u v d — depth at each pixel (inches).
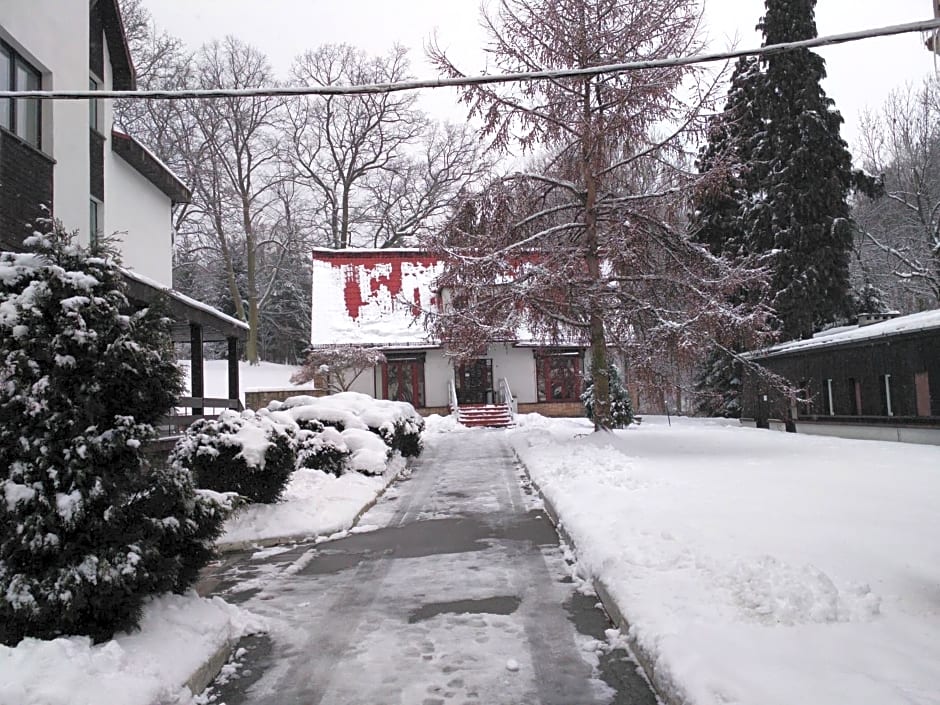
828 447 645.9
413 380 1307.8
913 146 1365.7
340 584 285.3
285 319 2062.0
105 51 700.0
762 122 1111.0
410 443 708.0
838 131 1084.5
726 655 165.0
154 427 207.5
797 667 156.4
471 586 273.4
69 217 518.0
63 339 188.7
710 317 615.2
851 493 373.4
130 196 777.6
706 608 199.2
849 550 251.1
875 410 733.3
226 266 1795.0
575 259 631.8
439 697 175.9
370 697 177.5
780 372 963.3
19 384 184.9
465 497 491.2
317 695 179.9
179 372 212.1
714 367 1250.6
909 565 232.1
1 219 432.5
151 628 193.6
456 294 672.4
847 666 156.3
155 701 159.9
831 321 1102.4
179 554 215.9
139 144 738.8
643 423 1220.5
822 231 1049.5
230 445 397.4
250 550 354.9
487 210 672.4
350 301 1369.3
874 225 1501.0
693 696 148.1
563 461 539.2
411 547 346.9
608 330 683.4
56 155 502.6
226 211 1793.8
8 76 463.8
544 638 214.4
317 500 426.3
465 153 1855.3
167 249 894.4
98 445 186.9
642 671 186.5
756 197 1122.7
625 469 479.5
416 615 241.1
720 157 634.8
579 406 1327.5
